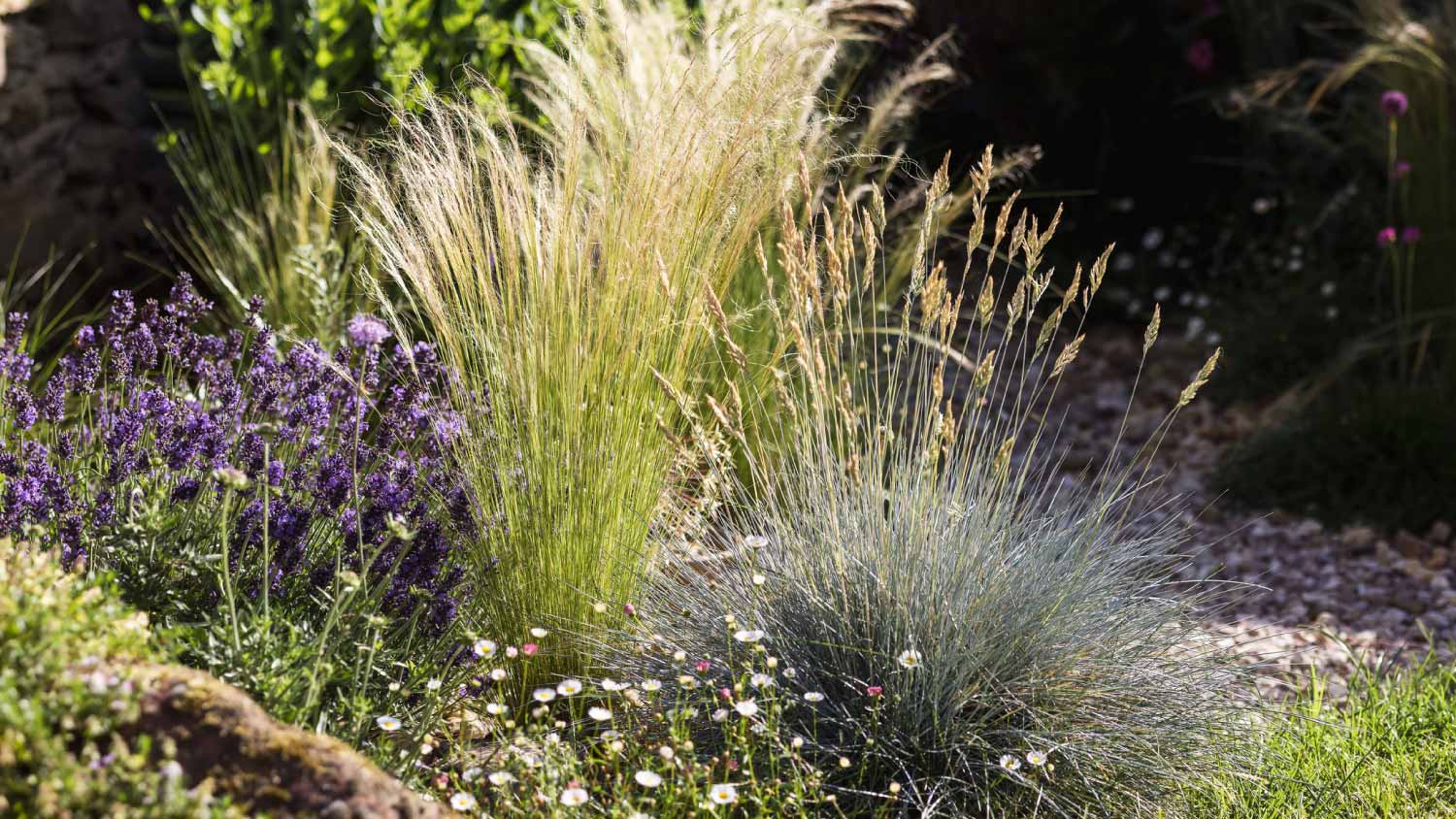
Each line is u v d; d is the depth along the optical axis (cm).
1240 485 604
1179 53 851
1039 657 310
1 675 203
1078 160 859
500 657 335
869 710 298
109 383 364
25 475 304
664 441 349
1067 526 346
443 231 332
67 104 579
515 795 278
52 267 577
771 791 279
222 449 308
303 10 574
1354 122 711
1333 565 528
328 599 297
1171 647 328
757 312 466
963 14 816
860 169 530
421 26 559
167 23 618
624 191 344
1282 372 703
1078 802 298
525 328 335
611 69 390
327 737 234
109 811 191
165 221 618
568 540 334
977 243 329
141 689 218
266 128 571
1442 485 563
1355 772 326
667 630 329
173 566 287
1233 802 309
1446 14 641
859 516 326
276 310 491
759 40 409
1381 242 624
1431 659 431
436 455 346
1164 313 835
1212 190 867
